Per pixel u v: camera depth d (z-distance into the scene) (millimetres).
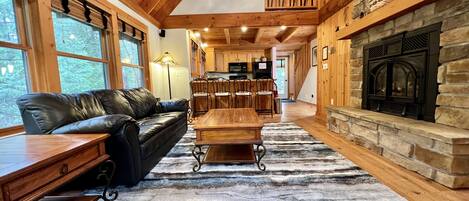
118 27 3291
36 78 2002
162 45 5008
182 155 2514
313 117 4918
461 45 1771
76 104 1975
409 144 1985
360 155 2396
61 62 2359
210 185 1792
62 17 2355
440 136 1651
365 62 3049
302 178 1878
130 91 3066
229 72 8602
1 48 1756
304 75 8203
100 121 1627
